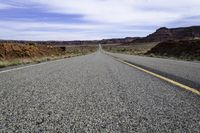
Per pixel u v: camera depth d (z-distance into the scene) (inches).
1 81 232.5
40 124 101.5
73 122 104.6
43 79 250.5
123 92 177.9
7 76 275.6
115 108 129.6
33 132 91.7
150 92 177.2
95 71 346.9
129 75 292.8
